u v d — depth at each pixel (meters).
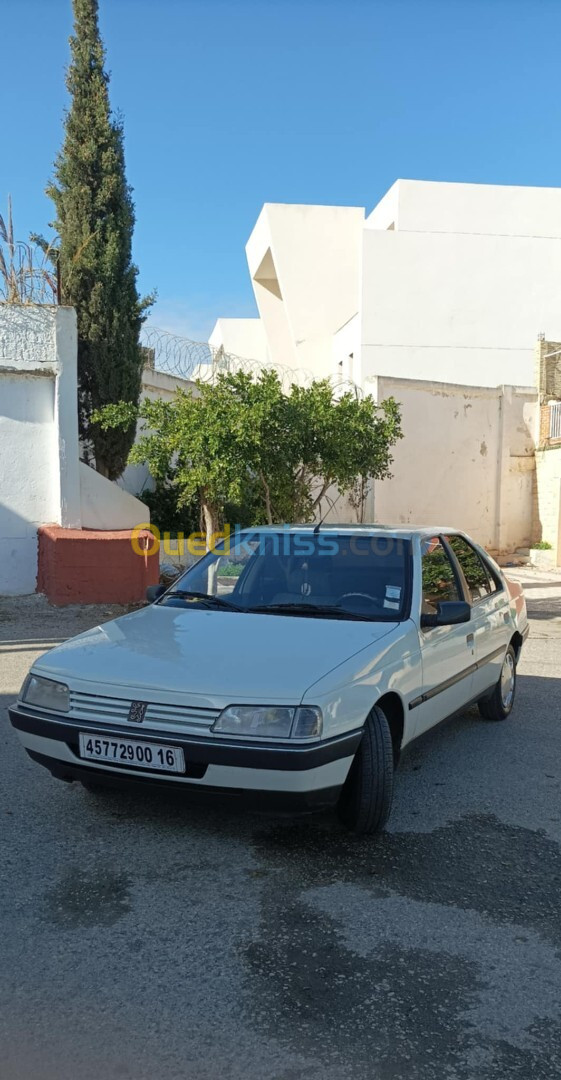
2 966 2.86
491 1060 2.45
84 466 11.37
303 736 3.48
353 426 10.45
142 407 10.36
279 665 3.78
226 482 9.87
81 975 2.81
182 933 3.10
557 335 24.81
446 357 24.31
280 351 30.52
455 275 24.33
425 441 19.97
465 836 4.09
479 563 6.17
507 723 6.30
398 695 4.09
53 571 10.62
